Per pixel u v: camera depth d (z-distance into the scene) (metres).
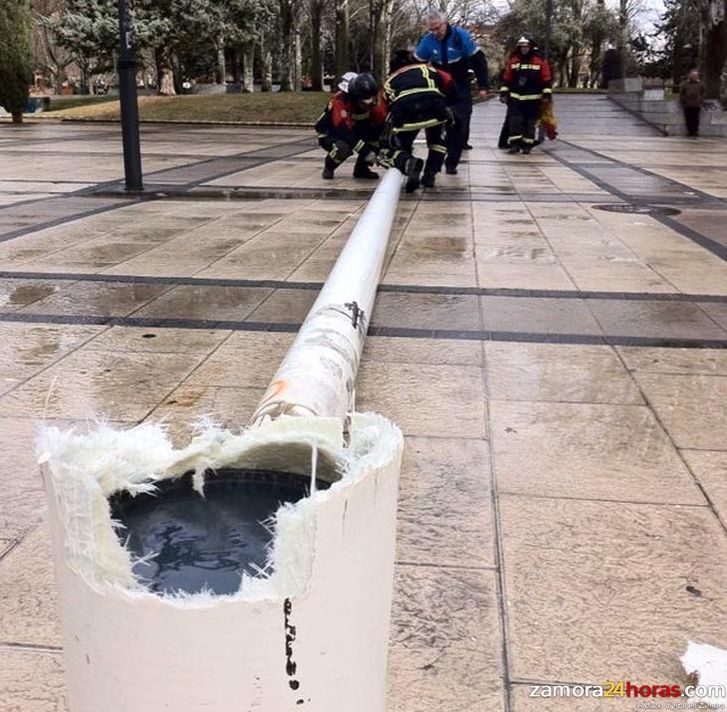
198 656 1.22
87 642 1.29
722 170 14.23
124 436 1.41
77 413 3.79
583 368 4.45
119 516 1.38
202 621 1.20
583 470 3.33
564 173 13.46
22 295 5.72
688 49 47.19
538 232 8.21
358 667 1.36
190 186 11.37
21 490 3.11
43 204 9.67
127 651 1.24
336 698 1.33
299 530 1.21
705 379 4.32
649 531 2.89
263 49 43.25
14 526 2.88
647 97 28.27
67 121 28.53
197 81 49.84
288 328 5.06
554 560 2.72
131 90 10.39
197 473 1.45
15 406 3.86
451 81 10.91
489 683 2.17
